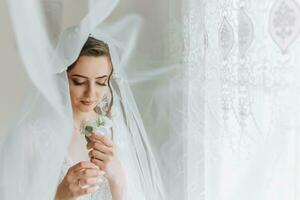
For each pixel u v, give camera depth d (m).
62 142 0.90
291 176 0.80
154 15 1.03
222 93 0.87
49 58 0.87
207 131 0.93
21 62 0.88
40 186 0.89
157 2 1.03
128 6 1.02
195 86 0.96
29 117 0.89
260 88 0.79
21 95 0.89
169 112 1.04
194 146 0.97
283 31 0.76
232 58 0.84
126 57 1.01
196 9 0.95
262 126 0.81
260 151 0.82
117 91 1.00
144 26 1.03
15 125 0.89
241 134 0.84
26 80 0.88
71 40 0.89
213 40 0.90
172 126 1.03
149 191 1.03
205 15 0.93
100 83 0.95
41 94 0.88
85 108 0.95
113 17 1.00
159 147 1.04
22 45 0.85
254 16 0.80
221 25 0.87
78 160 0.96
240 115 0.82
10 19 0.88
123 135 1.01
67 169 0.94
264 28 0.79
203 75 0.94
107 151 0.98
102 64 0.95
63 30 0.89
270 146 0.81
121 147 1.00
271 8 0.77
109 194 1.00
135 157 1.02
